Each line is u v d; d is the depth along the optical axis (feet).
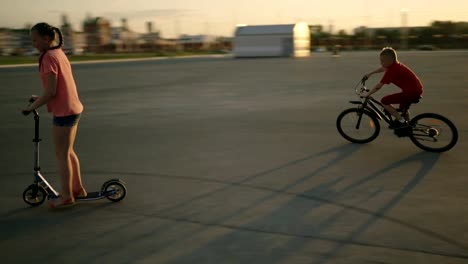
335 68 86.17
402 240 11.87
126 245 11.88
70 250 11.65
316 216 13.66
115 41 253.24
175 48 269.64
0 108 40.01
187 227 12.99
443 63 93.76
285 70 83.10
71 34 225.56
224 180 17.48
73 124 14.29
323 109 35.45
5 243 12.14
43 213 14.37
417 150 21.67
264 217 13.64
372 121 23.12
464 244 11.58
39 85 62.44
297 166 19.30
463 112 32.24
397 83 21.43
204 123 30.30
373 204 14.61
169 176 18.17
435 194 15.46
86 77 73.72
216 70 86.84
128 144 24.26
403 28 225.35
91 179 18.04
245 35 160.04
